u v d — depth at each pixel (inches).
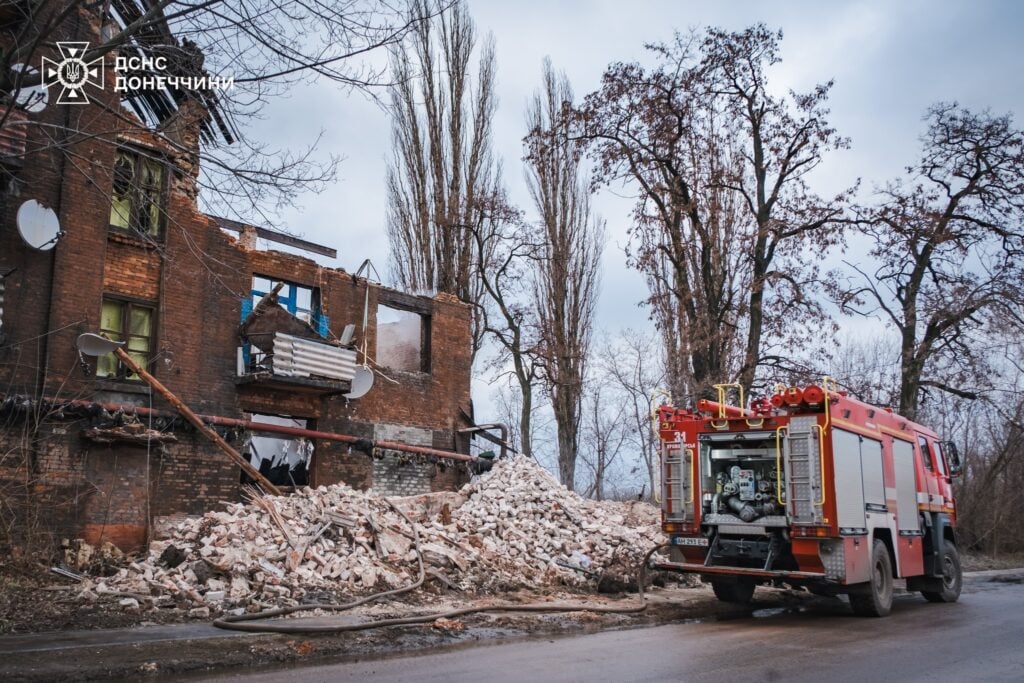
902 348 1151.0
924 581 574.6
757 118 1019.9
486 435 938.1
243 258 748.0
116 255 657.0
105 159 629.9
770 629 415.5
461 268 1175.0
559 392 1190.3
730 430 489.7
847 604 554.3
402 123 1182.3
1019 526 1254.9
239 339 733.3
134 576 459.2
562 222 1203.2
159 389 633.6
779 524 465.4
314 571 479.5
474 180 1189.1
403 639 354.9
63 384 585.9
